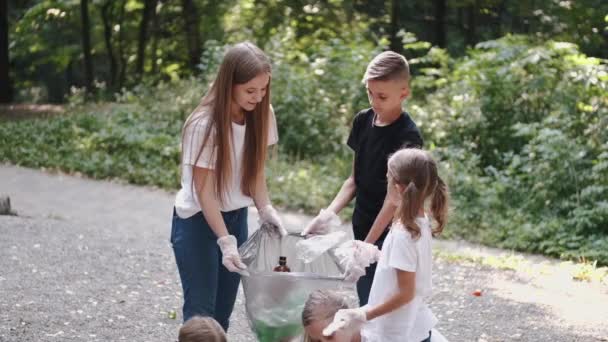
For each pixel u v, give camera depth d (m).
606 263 8.77
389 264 3.50
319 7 20.45
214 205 3.87
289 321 3.65
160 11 24.91
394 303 3.48
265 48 15.76
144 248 8.12
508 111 12.94
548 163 10.65
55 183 12.61
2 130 15.65
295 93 14.18
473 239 9.73
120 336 5.25
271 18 20.58
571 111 11.90
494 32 20.33
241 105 3.87
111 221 10.04
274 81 14.45
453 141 12.87
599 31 18.61
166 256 7.77
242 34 18.64
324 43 17.97
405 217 3.50
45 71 30.91
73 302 5.95
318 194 11.45
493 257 8.61
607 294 7.16
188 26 23.53
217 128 3.83
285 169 12.66
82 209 10.80
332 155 13.48
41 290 6.22
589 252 8.93
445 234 9.83
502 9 20.27
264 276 3.62
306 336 3.61
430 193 3.53
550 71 12.62
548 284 7.49
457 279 7.52
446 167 11.57
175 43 25.52
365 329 3.64
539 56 12.52
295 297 3.63
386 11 21.36
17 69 29.17
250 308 3.72
